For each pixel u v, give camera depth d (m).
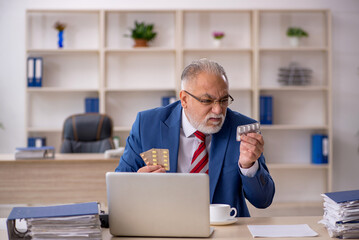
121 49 5.34
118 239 1.53
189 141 2.06
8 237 1.45
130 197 1.55
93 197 3.38
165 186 1.53
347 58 5.71
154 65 5.63
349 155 5.73
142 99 5.64
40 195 3.38
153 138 2.08
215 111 1.88
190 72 1.92
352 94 5.71
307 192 5.73
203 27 5.61
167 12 5.57
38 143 5.26
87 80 5.58
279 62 5.67
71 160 3.38
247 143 1.78
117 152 3.47
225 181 1.98
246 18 5.62
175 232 1.54
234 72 5.66
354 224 1.52
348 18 5.69
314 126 5.47
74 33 5.54
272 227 1.67
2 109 5.50
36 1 5.50
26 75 5.32
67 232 1.46
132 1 5.57
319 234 1.57
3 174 3.38
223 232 1.61
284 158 5.73
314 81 5.69
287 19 5.65
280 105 5.71
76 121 4.20
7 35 5.49
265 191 1.91
